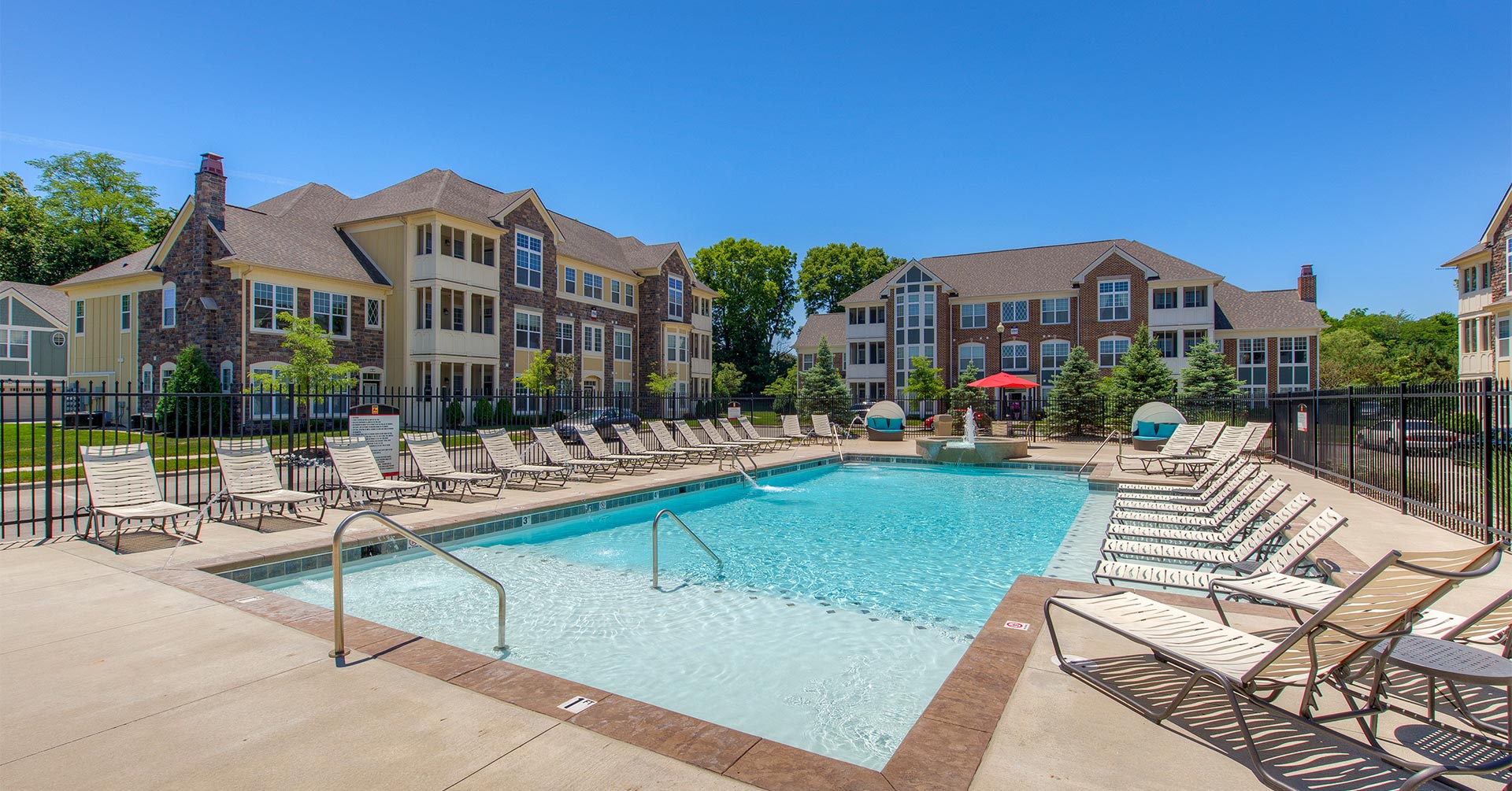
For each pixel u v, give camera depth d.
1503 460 7.52
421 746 3.17
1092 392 27.94
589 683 4.82
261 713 3.51
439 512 9.53
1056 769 2.96
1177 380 33.19
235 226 24.62
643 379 41.09
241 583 5.95
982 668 4.02
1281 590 4.32
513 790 2.81
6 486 11.96
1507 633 3.47
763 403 59.31
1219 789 2.80
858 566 8.13
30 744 3.20
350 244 28.36
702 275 62.34
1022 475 16.61
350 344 26.36
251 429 21.81
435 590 6.96
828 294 66.50
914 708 4.48
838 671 5.07
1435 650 3.11
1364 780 2.81
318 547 7.50
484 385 29.77
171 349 24.83
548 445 13.52
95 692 3.76
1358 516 9.24
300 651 4.35
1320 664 3.13
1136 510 9.46
